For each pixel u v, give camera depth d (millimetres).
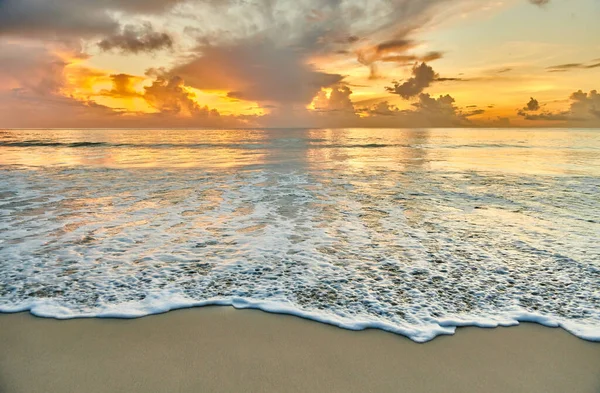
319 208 9117
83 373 2951
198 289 4492
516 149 35719
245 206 9352
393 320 3779
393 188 12141
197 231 7059
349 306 4074
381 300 4219
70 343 3357
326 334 3529
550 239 6492
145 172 16578
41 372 2961
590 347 3334
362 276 4910
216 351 3254
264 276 4898
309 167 18875
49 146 40156
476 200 10086
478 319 3797
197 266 5242
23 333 3506
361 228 7293
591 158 24234
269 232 7000
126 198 10383
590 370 3033
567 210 8812
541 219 7941
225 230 7137
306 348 3307
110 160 22984
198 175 15562
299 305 4090
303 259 5543
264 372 2980
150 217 8164
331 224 7598
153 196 10695
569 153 29531
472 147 39719
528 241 6391
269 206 9352
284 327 3650
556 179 14109
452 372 2998
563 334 3533
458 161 22422
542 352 3264
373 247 6121
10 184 12945
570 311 3953
